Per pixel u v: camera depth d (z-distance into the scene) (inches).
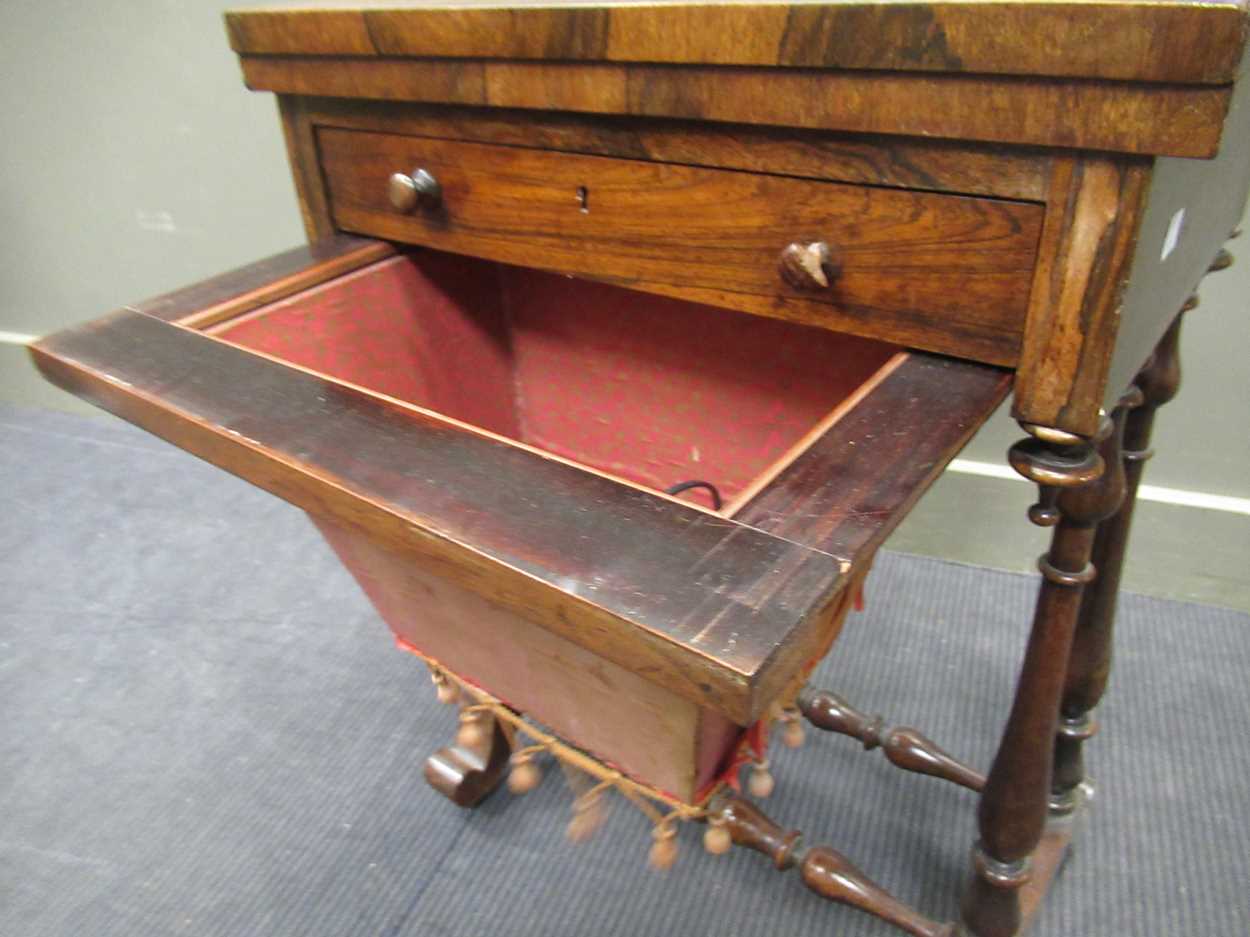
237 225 62.3
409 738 46.9
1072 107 17.4
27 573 58.6
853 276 22.2
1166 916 37.9
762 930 38.1
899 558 57.1
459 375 37.4
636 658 15.8
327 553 59.5
